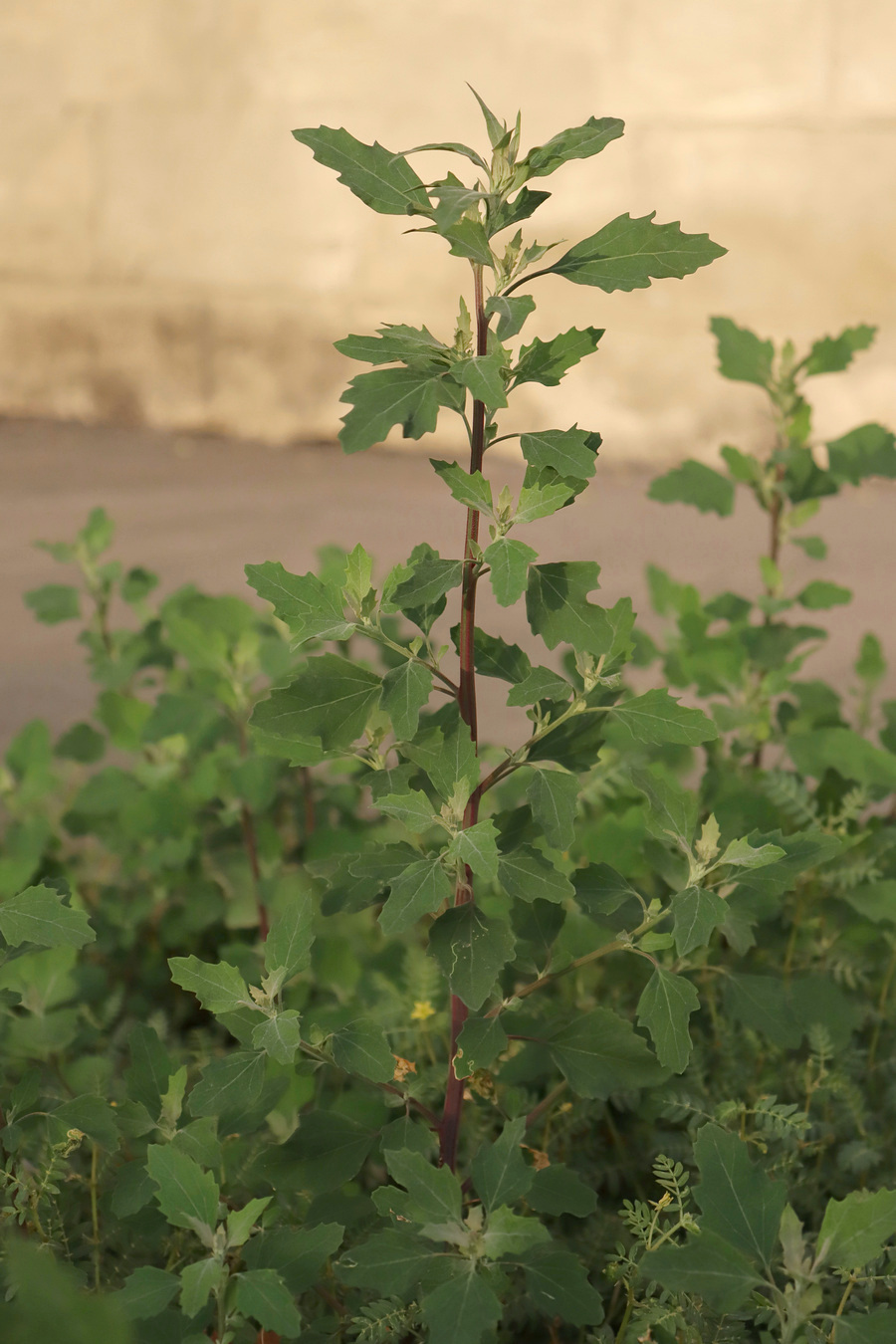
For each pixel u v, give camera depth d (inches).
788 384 79.2
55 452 285.4
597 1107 65.8
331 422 295.0
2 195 312.3
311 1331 58.8
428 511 226.1
